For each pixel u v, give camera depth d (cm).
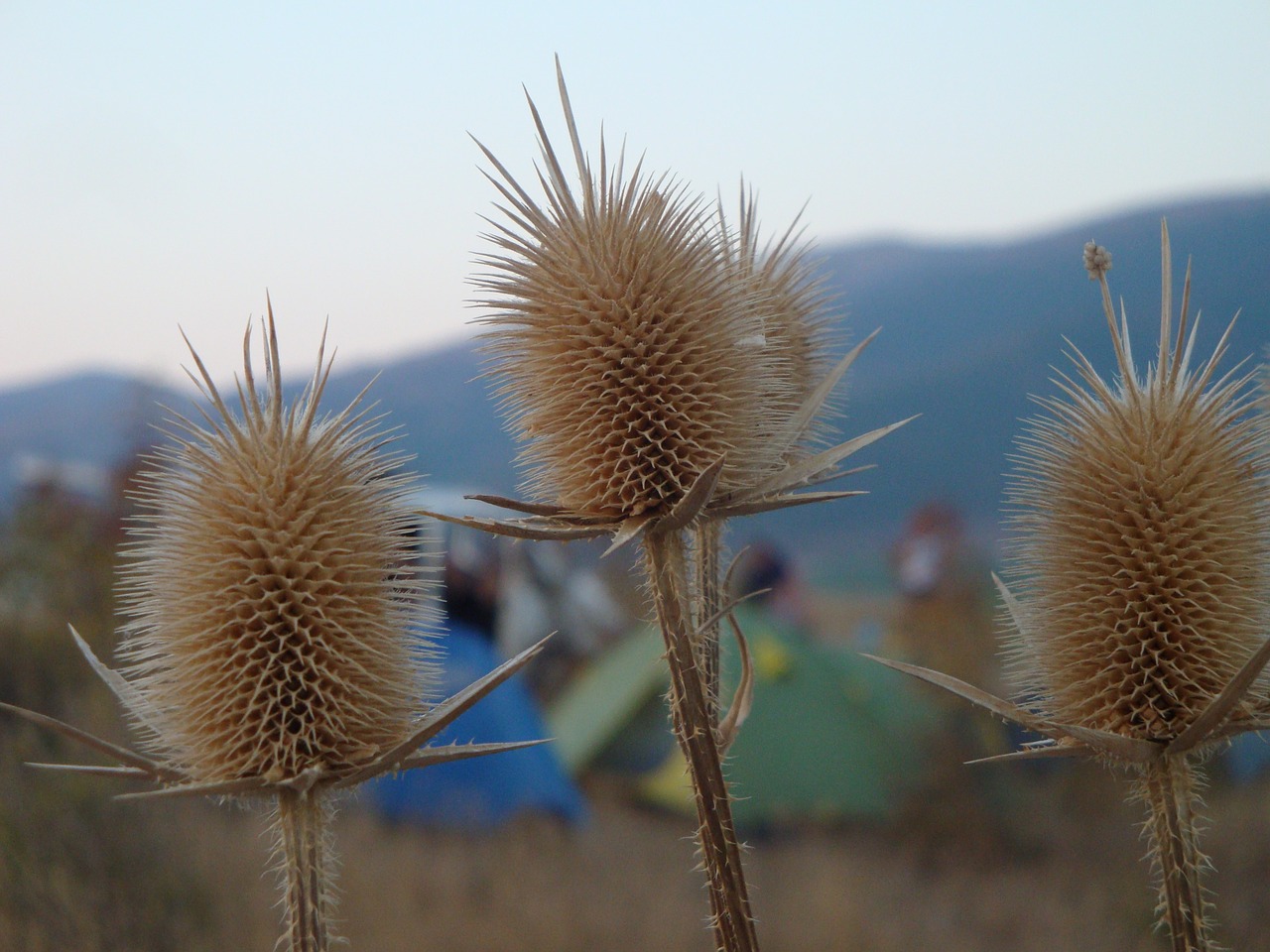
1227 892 909
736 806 1410
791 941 999
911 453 12462
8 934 702
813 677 1562
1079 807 1387
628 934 934
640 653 1764
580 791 1556
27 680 1026
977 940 1027
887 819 1390
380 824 1141
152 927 768
